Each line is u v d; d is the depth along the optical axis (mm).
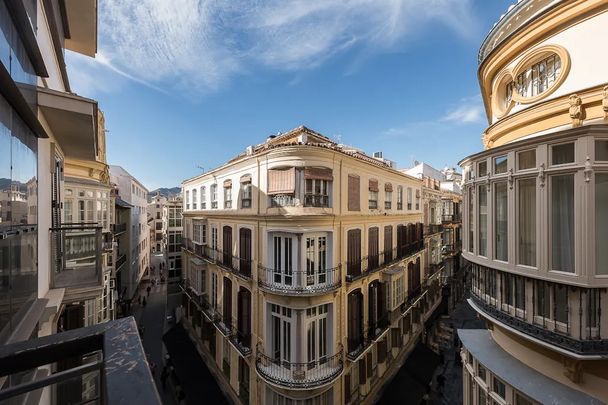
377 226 15555
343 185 12727
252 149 17188
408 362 17516
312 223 11422
